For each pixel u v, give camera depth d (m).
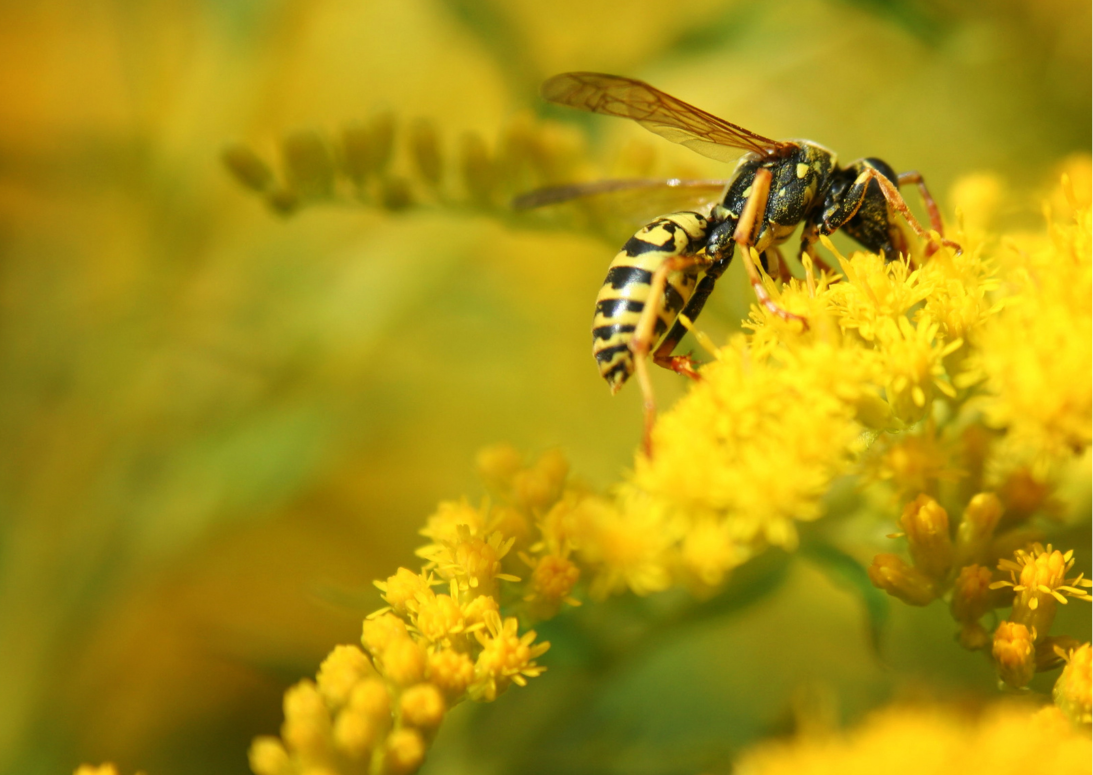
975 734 0.15
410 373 0.19
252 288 0.19
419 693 0.14
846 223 0.16
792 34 0.18
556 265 0.21
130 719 0.19
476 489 0.20
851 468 0.15
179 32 0.19
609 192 0.17
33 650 0.18
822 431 0.14
